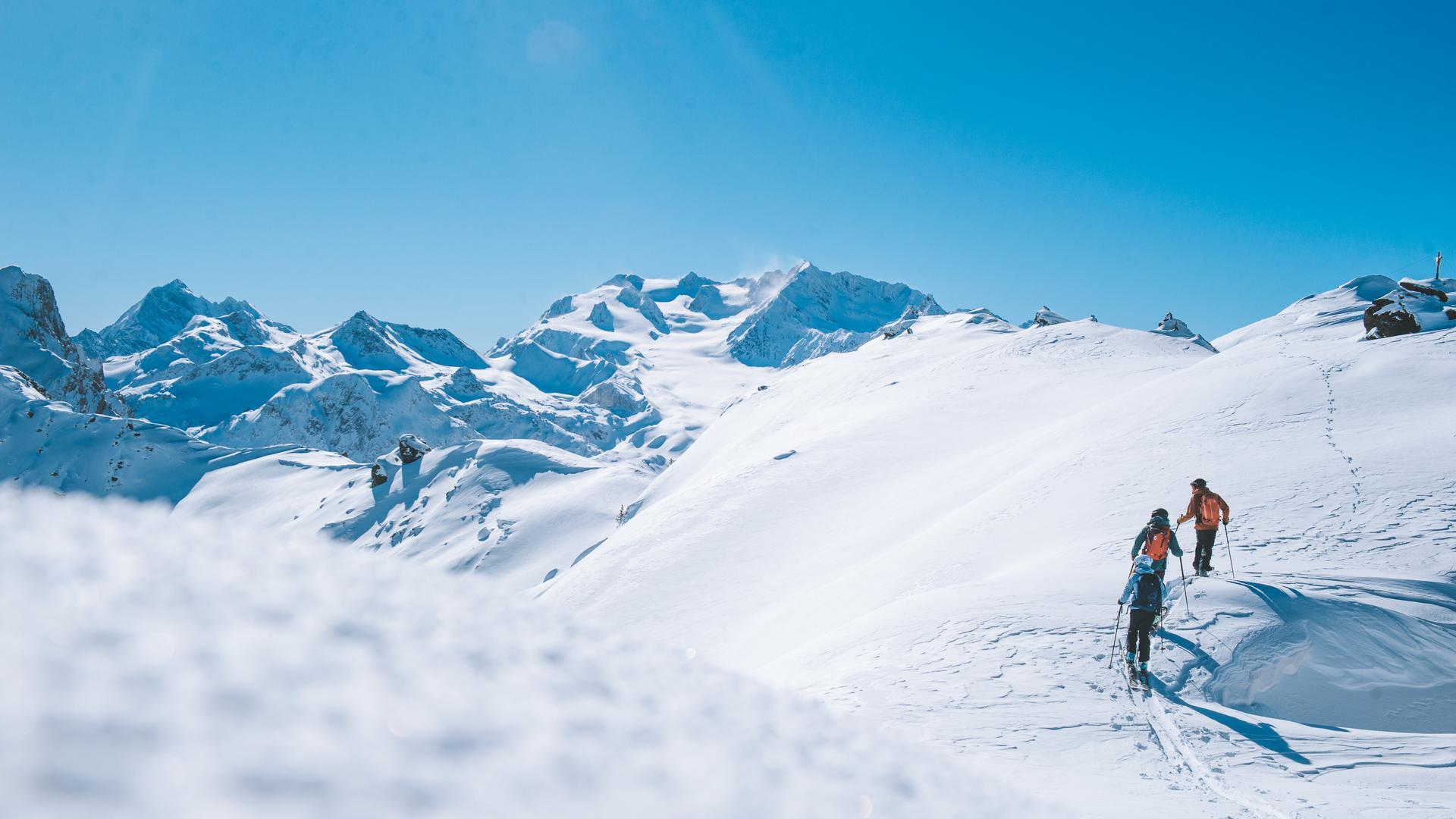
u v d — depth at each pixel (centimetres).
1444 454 2009
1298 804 693
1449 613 1287
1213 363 3922
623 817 188
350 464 18200
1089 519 2148
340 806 132
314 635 242
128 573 245
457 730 205
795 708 417
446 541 10556
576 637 382
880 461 5247
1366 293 10600
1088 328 8394
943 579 2142
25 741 112
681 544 4644
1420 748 873
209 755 134
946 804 348
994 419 5719
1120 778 755
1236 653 1165
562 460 12244
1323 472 2042
